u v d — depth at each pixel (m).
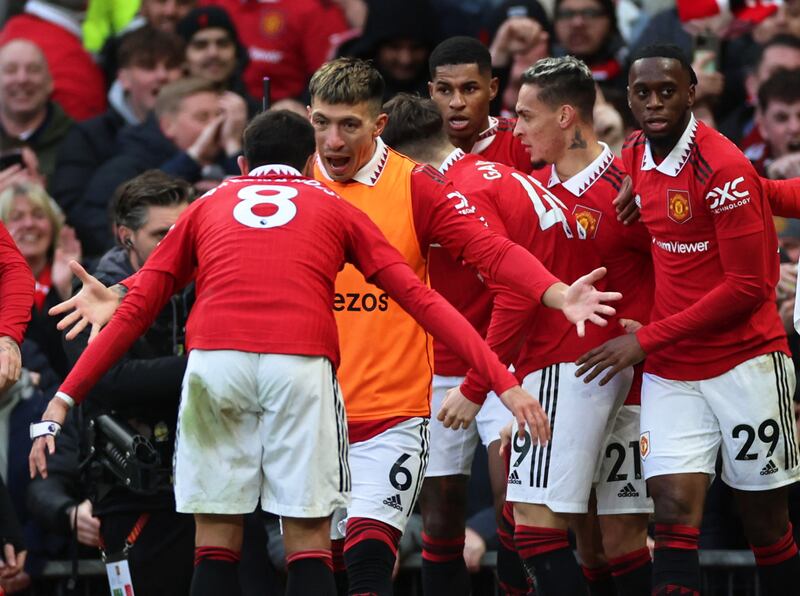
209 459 17.02
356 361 19.25
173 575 20.88
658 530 19.39
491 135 22.67
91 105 32.72
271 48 32.84
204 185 28.48
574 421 19.81
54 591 23.56
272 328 16.88
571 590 19.69
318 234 17.23
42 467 16.89
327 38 32.91
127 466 20.19
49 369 25.67
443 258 21.69
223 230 17.22
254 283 16.97
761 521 19.81
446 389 21.94
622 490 20.66
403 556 23.52
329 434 17.03
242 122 29.45
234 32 31.31
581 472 19.80
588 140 20.28
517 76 29.83
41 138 30.95
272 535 22.98
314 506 16.89
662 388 19.64
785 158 28.09
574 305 17.34
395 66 30.78
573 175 20.25
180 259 17.62
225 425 16.98
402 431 19.22
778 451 19.53
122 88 31.27
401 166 19.48
